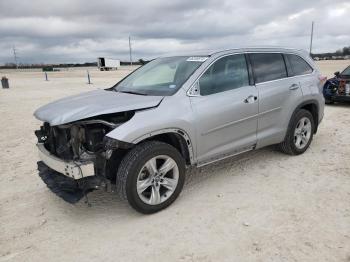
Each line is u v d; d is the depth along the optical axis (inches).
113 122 152.3
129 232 143.1
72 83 1189.1
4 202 175.3
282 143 220.7
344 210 152.9
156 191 155.3
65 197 148.9
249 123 189.6
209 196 172.6
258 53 201.2
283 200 164.9
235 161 220.2
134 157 146.3
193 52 195.0
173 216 154.3
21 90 890.7
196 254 126.2
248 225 143.6
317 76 233.5
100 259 126.3
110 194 179.8
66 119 142.9
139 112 150.9
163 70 191.2
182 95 164.6
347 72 449.1
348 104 455.8
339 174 193.9
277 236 134.8
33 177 208.2
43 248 134.6
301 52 230.8
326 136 276.5
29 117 417.4
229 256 124.0
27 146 278.1
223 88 179.9
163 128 152.4
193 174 202.1
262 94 193.9
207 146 172.6
